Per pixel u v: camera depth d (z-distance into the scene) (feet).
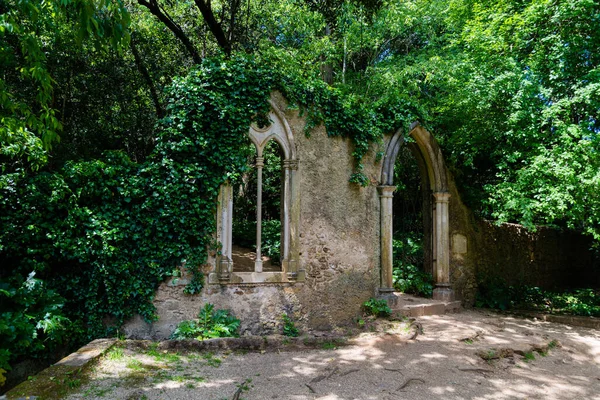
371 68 43.24
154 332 19.15
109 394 12.59
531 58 28.35
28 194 17.57
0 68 19.95
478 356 18.65
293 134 22.72
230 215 20.80
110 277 18.56
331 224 23.66
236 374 15.39
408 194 43.45
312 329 22.29
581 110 26.84
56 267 18.45
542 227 39.60
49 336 16.28
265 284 21.38
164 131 19.83
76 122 35.88
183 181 19.66
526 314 29.07
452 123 32.45
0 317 15.72
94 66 36.14
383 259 25.70
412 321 23.53
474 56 30.96
